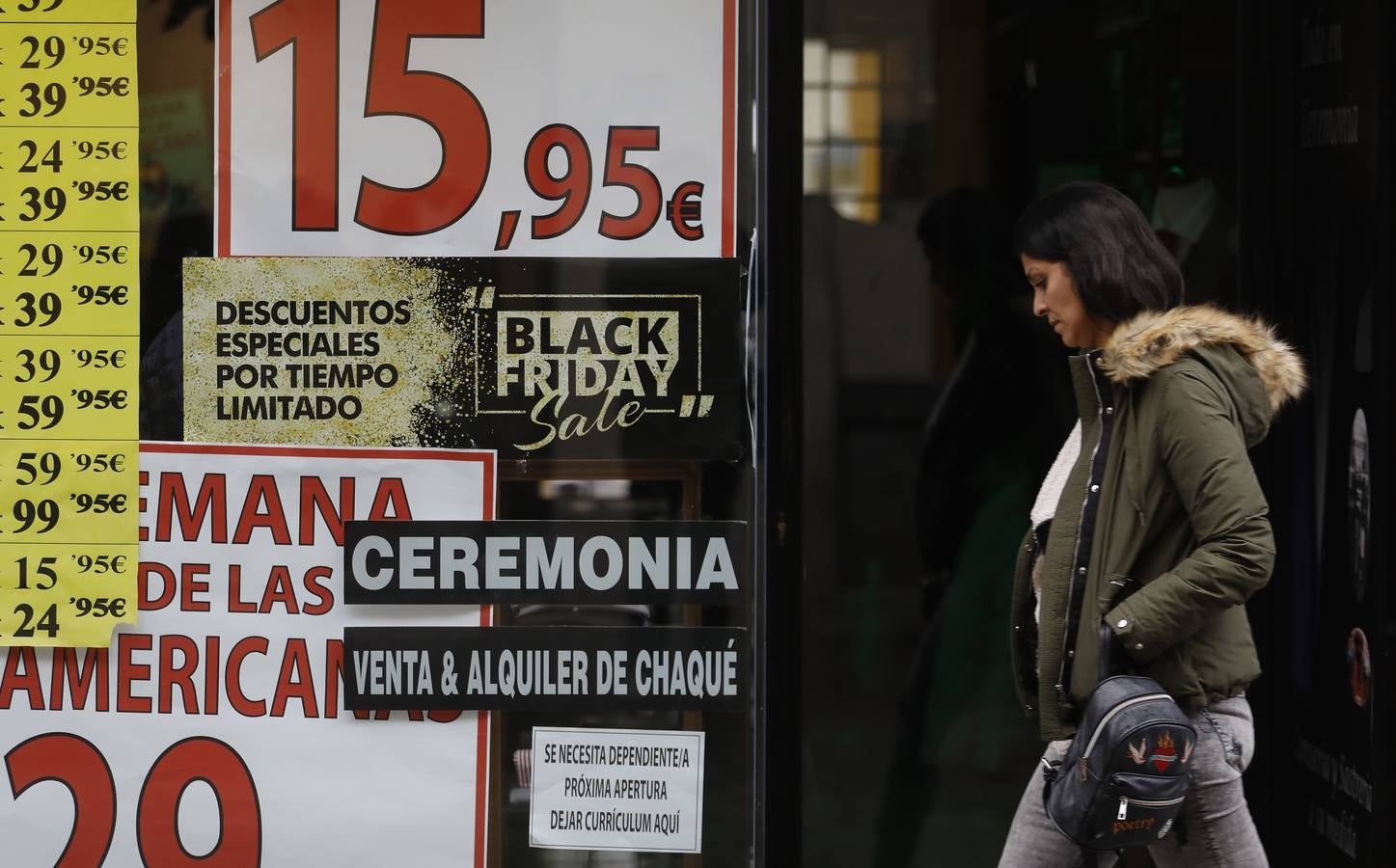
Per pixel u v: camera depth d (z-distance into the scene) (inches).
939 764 457.4
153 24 362.6
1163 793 289.7
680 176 361.1
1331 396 390.0
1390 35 355.9
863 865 459.5
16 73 363.9
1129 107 434.6
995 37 434.0
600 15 358.3
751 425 362.6
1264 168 416.2
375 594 366.0
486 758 368.2
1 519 368.8
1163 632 289.7
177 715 370.9
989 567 451.2
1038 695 324.5
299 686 368.8
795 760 372.2
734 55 359.3
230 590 368.2
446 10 359.3
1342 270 382.3
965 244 440.1
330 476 366.0
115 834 373.1
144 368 366.6
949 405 446.0
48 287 366.3
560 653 366.0
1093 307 314.8
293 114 362.6
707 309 362.3
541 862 369.7
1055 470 331.9
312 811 370.3
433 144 361.4
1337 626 390.0
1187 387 293.4
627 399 363.3
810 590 451.2
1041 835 332.5
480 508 364.8
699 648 365.4
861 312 442.3
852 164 437.1
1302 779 411.2
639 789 367.9
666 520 364.5
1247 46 415.8
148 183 365.1
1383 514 362.3
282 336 365.1
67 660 371.2
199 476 367.2
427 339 363.9
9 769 372.5
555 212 362.0
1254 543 285.4
